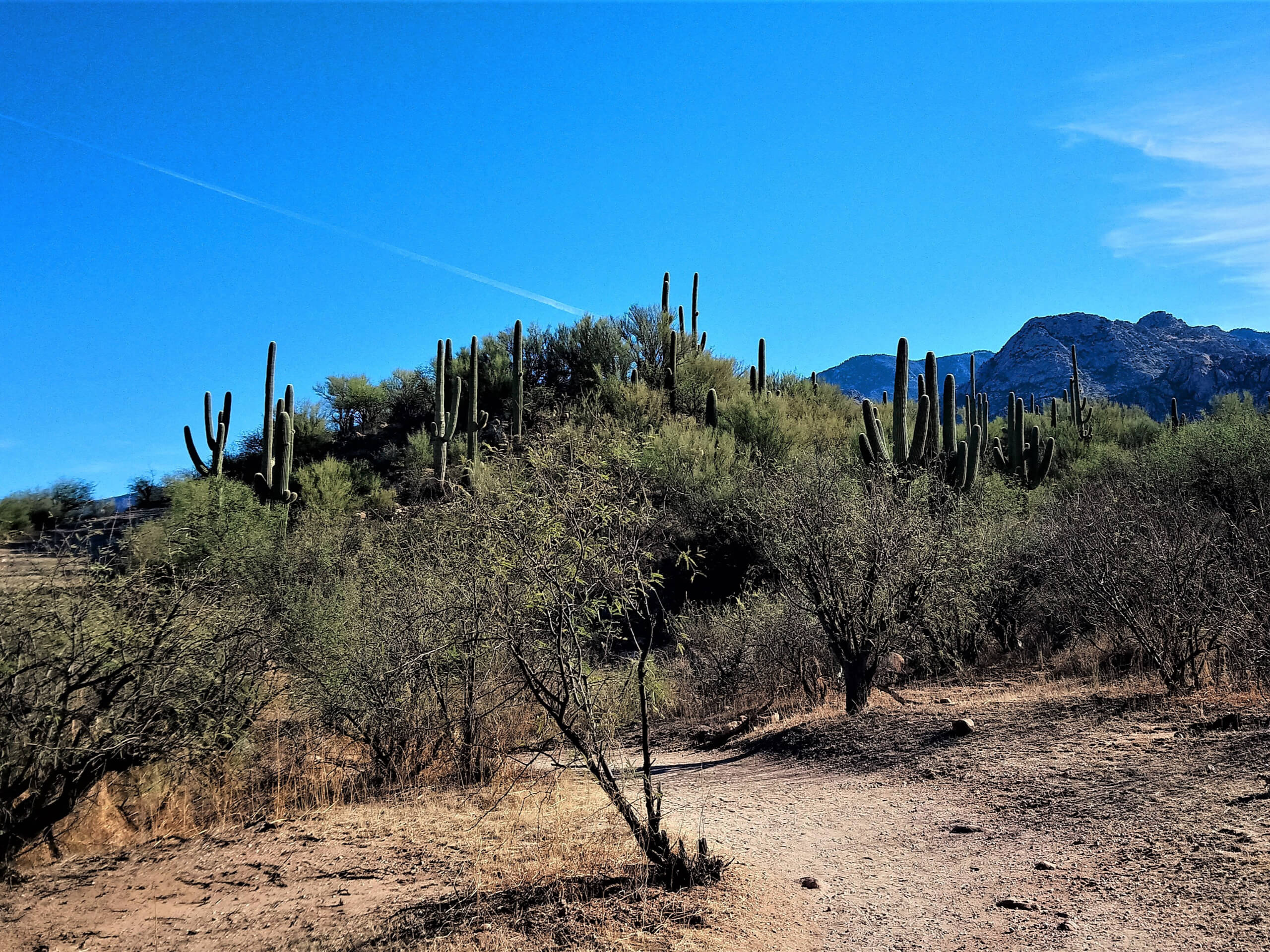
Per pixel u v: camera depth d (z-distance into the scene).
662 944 4.10
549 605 5.04
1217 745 6.49
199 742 7.31
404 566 9.82
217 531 12.96
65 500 11.79
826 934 4.36
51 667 6.42
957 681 13.29
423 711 9.16
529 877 5.38
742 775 9.22
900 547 10.93
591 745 5.29
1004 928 4.20
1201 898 4.14
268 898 5.52
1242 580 8.88
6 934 5.11
